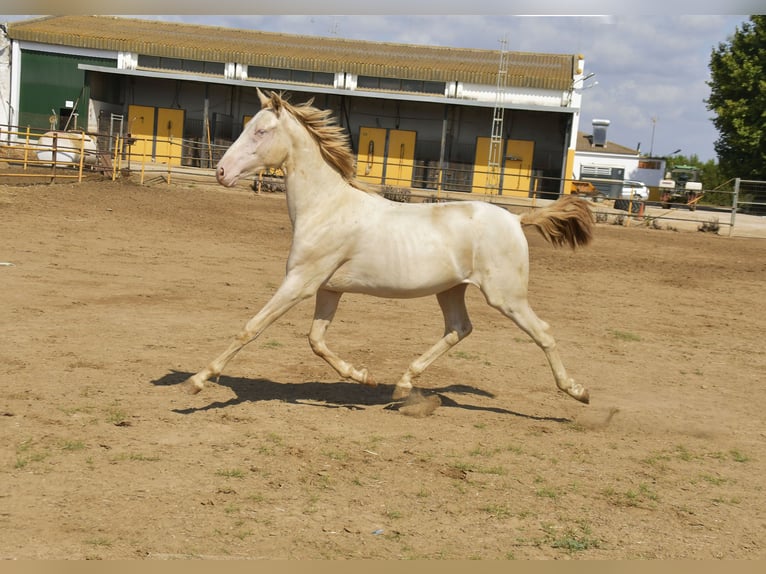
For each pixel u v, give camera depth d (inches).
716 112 1764.3
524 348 409.1
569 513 197.9
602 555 175.0
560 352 404.8
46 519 176.7
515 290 272.7
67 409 256.4
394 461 228.1
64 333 367.2
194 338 378.6
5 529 170.6
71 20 1865.2
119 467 209.9
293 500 195.3
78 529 172.6
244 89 1696.6
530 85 1617.9
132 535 171.2
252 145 259.3
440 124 1680.6
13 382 283.7
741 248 971.9
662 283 690.8
